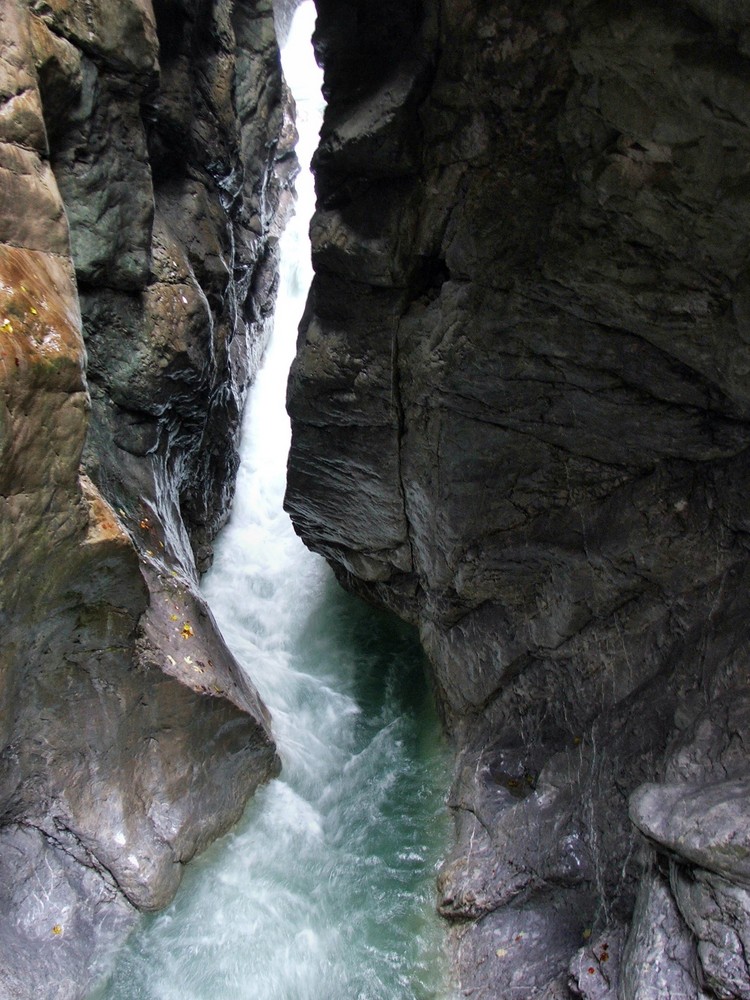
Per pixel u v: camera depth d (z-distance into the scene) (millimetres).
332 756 7312
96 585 4703
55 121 5523
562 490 5820
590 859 5059
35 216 4445
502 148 4938
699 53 3531
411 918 5699
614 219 4500
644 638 5406
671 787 4395
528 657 6367
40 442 4047
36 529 4141
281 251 13750
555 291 5008
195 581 7133
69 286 4555
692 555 5105
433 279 5969
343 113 5691
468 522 6262
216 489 9695
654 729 5031
